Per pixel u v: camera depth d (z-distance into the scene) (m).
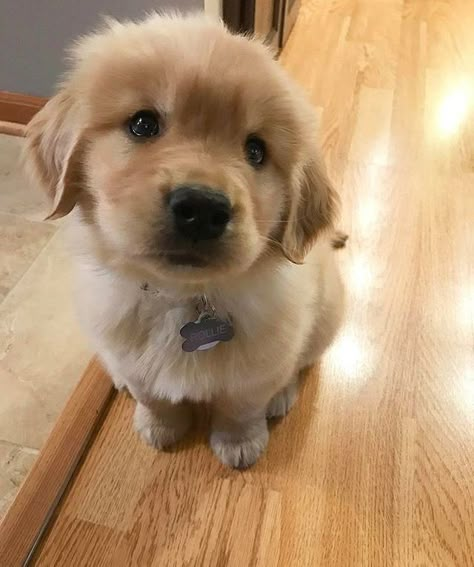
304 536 0.34
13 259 0.46
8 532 0.33
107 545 0.33
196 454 0.37
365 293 0.46
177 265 0.25
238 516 0.35
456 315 0.45
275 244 0.29
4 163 0.54
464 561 0.34
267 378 0.32
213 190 0.23
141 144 0.25
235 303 0.30
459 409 0.40
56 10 0.51
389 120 0.62
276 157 0.27
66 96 0.27
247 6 0.58
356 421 0.39
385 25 0.76
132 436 0.38
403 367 0.42
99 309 0.30
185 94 0.24
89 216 0.27
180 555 0.33
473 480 0.37
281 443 0.38
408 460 0.38
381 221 0.52
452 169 0.57
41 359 0.41
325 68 0.68
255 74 0.25
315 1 0.80
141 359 0.31
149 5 0.50
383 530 0.35
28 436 0.37
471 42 0.74
